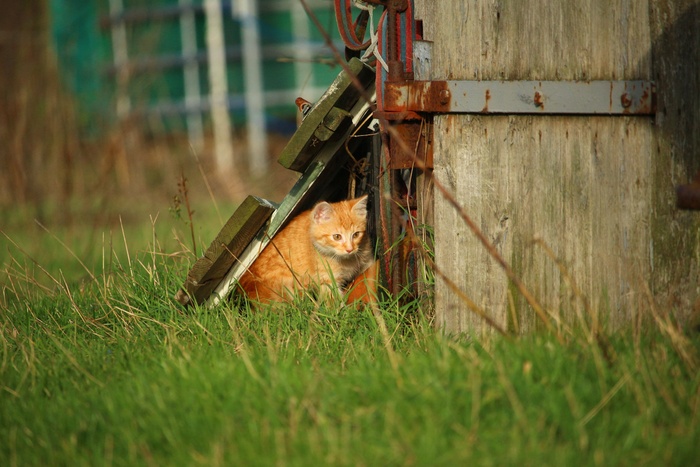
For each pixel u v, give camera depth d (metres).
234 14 34.03
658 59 8.87
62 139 23.58
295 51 35.12
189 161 27.92
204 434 6.70
